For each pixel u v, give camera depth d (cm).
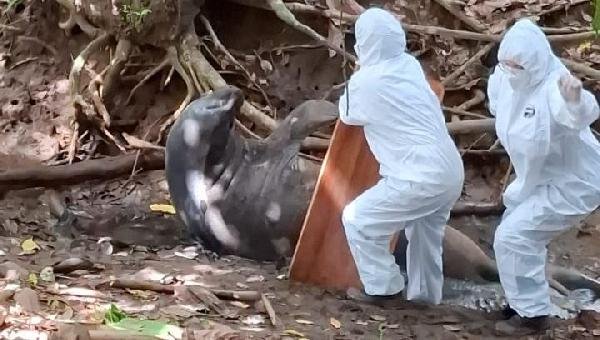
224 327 790
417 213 888
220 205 1027
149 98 1372
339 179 932
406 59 898
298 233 1009
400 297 939
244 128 1302
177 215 1089
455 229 1137
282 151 1036
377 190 893
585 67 1343
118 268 961
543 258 870
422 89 890
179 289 872
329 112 1020
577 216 859
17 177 1214
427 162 873
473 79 1377
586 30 1395
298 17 1406
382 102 880
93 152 1341
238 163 1040
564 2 1436
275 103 1374
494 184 1318
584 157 856
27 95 1395
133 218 1153
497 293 1000
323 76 1391
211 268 984
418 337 838
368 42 891
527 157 842
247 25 1420
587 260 1163
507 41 829
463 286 1017
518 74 828
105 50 1375
